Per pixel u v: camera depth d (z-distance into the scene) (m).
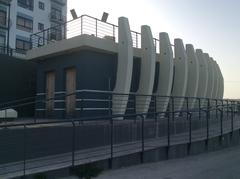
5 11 39.19
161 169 10.65
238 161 12.27
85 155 10.62
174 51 19.61
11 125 8.34
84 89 15.17
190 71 20.47
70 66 16.05
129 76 15.52
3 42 38.72
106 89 15.94
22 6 41.50
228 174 10.10
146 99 16.45
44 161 9.84
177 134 15.59
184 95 19.20
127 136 13.16
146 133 14.07
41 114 17.62
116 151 11.25
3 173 8.39
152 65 16.70
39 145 10.34
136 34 17.67
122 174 9.85
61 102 16.23
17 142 9.84
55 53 16.28
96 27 16.14
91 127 11.90
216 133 15.78
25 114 18.80
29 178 8.40
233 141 16.91
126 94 14.75
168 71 17.84
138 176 9.66
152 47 16.81
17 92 18.69
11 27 39.75
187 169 10.74
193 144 13.68
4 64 18.30
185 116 17.52
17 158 9.80
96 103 15.26
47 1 45.16
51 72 17.53
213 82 23.62
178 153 12.94
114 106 15.38
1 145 9.50
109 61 16.27
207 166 11.27
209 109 15.48
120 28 15.87
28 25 42.19
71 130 11.26
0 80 18.05
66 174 9.23
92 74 15.46
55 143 10.79
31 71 19.47
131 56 15.62
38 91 18.05
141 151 11.42
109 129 12.48
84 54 15.38
